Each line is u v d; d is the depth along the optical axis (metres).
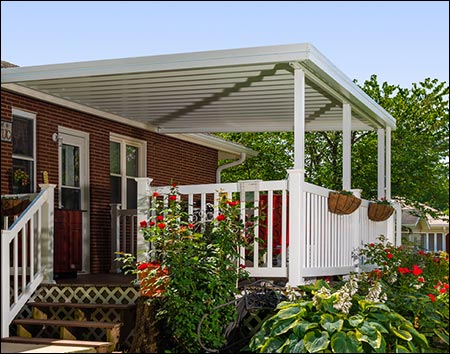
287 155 22.69
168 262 7.51
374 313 7.11
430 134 17.08
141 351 7.43
